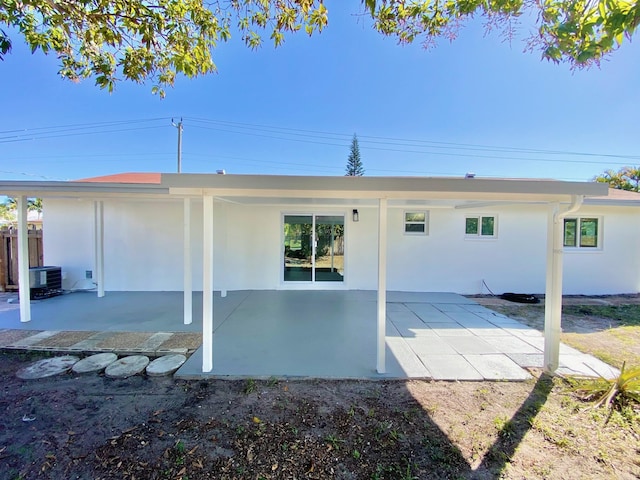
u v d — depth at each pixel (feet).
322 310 23.06
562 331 18.70
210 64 14.12
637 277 30.04
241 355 14.53
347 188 11.01
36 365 13.35
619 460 7.98
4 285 28.45
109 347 15.25
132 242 28.91
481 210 30.25
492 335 17.76
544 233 30.01
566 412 10.11
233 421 9.53
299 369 13.10
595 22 7.86
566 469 7.66
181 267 29.19
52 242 28.63
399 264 30.35
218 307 23.68
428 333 18.06
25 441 8.49
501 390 11.54
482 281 30.25
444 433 9.04
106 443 8.43
